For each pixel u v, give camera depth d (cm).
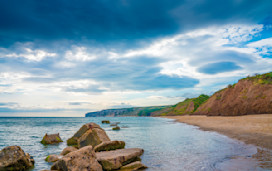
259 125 2467
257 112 4688
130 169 988
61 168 884
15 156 1046
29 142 2273
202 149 1423
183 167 978
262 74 5959
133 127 4616
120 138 2412
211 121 4703
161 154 1347
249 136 1753
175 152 1389
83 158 907
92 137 1706
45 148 1839
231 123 3372
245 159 1005
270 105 4525
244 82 6350
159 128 4091
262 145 1327
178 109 16325
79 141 1772
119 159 1055
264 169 807
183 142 1856
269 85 5188
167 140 2075
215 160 1051
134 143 1948
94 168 916
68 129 4766
